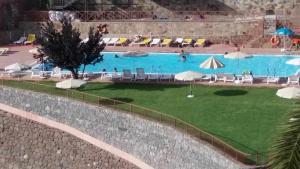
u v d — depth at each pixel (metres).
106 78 48.66
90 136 40.28
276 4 64.94
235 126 36.94
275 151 19.25
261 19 60.78
